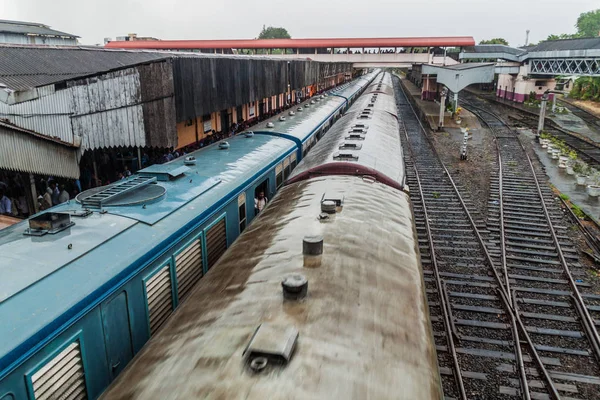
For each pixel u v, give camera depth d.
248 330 3.59
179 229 6.00
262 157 10.30
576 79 51.56
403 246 5.74
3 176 9.93
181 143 15.73
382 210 6.78
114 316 4.79
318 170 8.80
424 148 24.91
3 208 9.24
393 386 3.13
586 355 7.56
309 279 4.33
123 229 5.52
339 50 54.34
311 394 2.89
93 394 4.52
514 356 7.50
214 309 4.16
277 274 4.52
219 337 3.61
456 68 31.83
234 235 8.09
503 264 10.60
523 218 13.86
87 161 11.40
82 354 4.32
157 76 11.15
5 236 5.09
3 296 3.94
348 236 5.46
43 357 3.85
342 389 2.96
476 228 12.69
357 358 3.30
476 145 25.55
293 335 3.36
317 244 4.80
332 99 25.69
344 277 4.44
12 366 3.54
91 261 4.77
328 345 3.38
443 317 8.55
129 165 13.00
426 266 10.70
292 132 13.75
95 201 6.05
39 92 8.01
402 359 3.48
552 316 8.61
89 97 9.20
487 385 6.88
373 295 4.26
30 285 4.18
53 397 3.99
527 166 20.50
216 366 3.21
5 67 8.45
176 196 6.91
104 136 9.73
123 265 4.91
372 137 11.98
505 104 44.84
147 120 11.02
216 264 5.51
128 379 3.48
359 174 8.64
